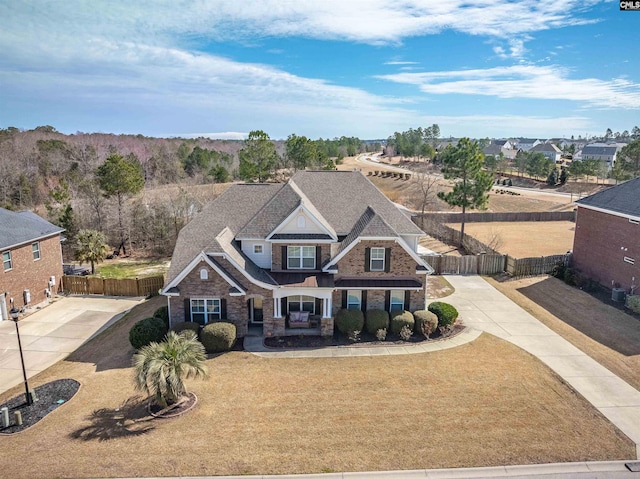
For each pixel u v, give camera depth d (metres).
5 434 16.61
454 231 50.12
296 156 76.31
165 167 90.69
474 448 15.45
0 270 28.33
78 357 23.47
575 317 27.95
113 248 48.72
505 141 191.12
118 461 14.90
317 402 18.31
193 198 52.84
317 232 26.31
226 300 24.47
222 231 26.59
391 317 25.28
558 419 17.11
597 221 33.97
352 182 31.00
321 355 22.72
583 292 32.50
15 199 65.25
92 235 39.03
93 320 28.70
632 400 18.50
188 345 18.39
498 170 123.81
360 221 27.50
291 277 25.88
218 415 17.45
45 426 17.02
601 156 136.25
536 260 36.81
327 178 31.27
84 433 16.47
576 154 159.12
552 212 65.81
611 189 34.72
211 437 16.11
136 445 15.71
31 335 26.41
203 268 24.02
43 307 31.06
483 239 51.88
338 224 28.34
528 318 27.89
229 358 22.39
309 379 20.22
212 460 14.91
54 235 33.34
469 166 45.44
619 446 15.59
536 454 15.16
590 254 34.94
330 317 24.81
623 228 31.03
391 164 130.00
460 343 24.17
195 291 24.30
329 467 14.58
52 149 86.81
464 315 28.41
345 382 19.91
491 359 22.20
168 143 132.88
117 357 23.05
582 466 14.64
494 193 83.94
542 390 19.20
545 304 30.42
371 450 15.37
